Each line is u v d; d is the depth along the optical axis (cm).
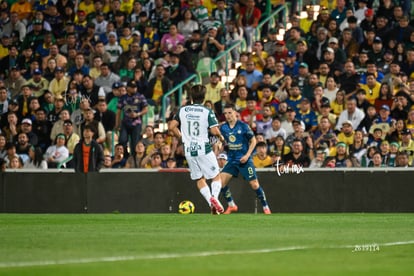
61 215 4547
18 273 1802
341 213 4756
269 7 6794
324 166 5128
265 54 6494
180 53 6350
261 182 4900
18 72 6594
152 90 6100
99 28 6825
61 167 5591
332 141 5366
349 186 4866
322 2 6756
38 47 6888
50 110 6081
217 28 6594
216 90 6000
